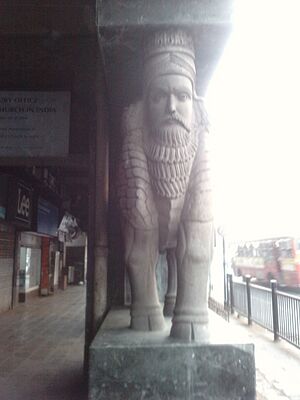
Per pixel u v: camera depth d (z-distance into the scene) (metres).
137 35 2.73
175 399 2.26
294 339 6.13
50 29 3.80
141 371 2.28
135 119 2.77
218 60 3.15
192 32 2.72
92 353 2.28
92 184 4.21
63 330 7.38
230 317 9.36
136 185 2.69
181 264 2.58
